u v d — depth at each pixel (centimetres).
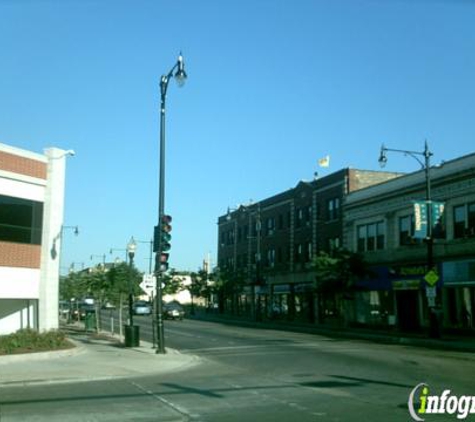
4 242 2542
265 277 6209
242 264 7019
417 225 3177
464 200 3478
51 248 2717
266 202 6334
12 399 1292
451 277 3512
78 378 1622
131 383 1562
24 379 1571
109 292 3528
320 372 1758
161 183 2517
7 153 2564
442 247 3594
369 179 4825
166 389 1441
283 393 1356
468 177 3450
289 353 2391
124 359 2145
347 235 4650
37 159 2702
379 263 4191
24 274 2617
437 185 3688
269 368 1892
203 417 1078
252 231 6719
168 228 2488
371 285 4206
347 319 4594
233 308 7306
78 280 5653
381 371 1764
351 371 1772
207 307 8225
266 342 3008
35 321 2738
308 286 5216
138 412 1132
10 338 2147
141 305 7275
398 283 3938
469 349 2634
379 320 4209
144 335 3631
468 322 3412
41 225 2708
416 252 3822
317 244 5188
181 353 2444
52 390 1435
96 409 1165
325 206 5078
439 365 1925
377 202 4272
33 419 1062
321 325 4750
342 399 1261
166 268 2462
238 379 1625
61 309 6194
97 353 2350
